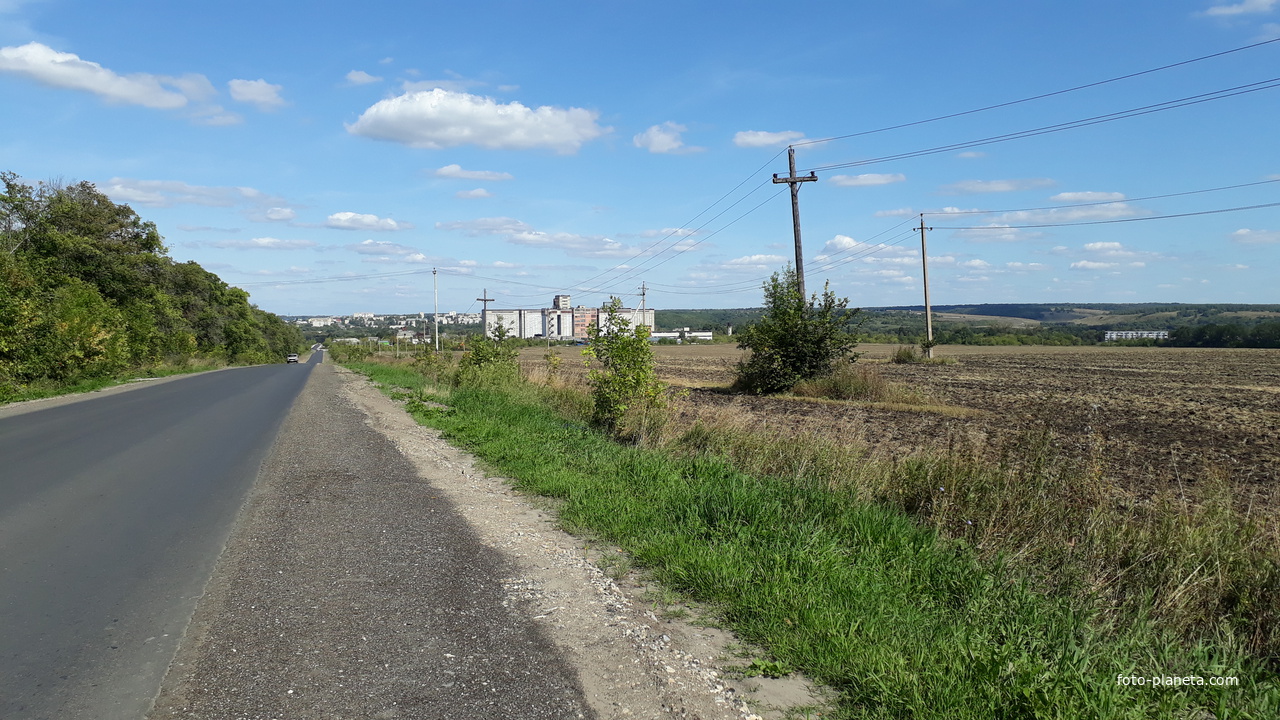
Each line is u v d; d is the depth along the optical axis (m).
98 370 32.44
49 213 44.59
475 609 4.95
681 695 3.82
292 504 8.05
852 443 10.12
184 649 4.25
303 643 4.35
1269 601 5.30
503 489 9.07
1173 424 19.23
